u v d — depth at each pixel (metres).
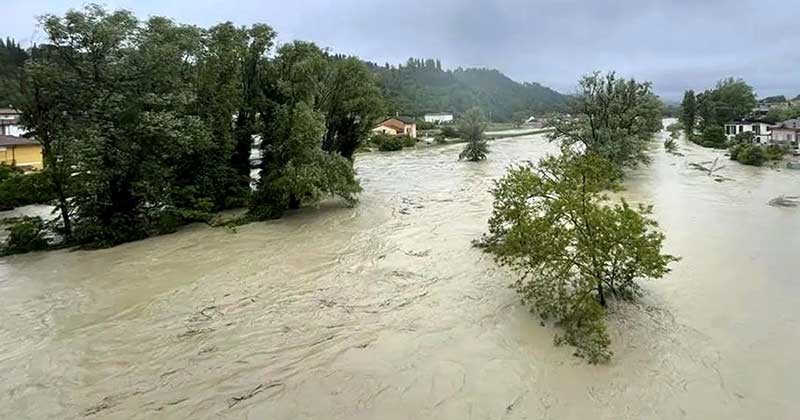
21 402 9.46
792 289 13.73
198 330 12.25
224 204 26.36
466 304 13.28
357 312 13.01
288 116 25.14
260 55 26.69
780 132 61.06
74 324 12.88
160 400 9.36
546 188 13.28
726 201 26.36
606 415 8.55
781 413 8.53
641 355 10.40
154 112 21.56
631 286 13.12
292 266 17.02
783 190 29.61
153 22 23.73
